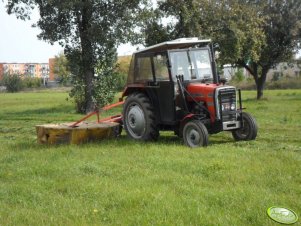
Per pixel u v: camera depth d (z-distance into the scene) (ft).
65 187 25.86
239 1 109.09
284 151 35.58
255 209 20.76
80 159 34.12
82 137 42.34
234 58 101.09
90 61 88.74
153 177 27.35
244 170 28.37
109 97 91.81
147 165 31.19
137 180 26.78
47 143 42.80
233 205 21.61
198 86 40.70
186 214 20.43
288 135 48.01
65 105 126.31
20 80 313.32
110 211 21.47
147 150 36.78
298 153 35.01
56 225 19.85
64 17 86.33
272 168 28.71
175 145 39.58
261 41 108.27
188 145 39.24
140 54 44.19
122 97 47.11
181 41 41.63
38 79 346.33
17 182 27.84
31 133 55.52
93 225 19.71
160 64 42.19
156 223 19.54
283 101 111.45
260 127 55.47
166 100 41.86
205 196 23.17
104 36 85.05
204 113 40.37
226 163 30.09
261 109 85.66
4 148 41.22
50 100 162.40
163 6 96.07
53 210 21.90
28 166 32.17
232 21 97.60
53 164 32.48
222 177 26.89
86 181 26.96
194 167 29.63
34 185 26.73
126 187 25.27
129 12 85.87
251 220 19.80
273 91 177.78
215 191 23.97
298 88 204.44
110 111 92.79
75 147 39.73
